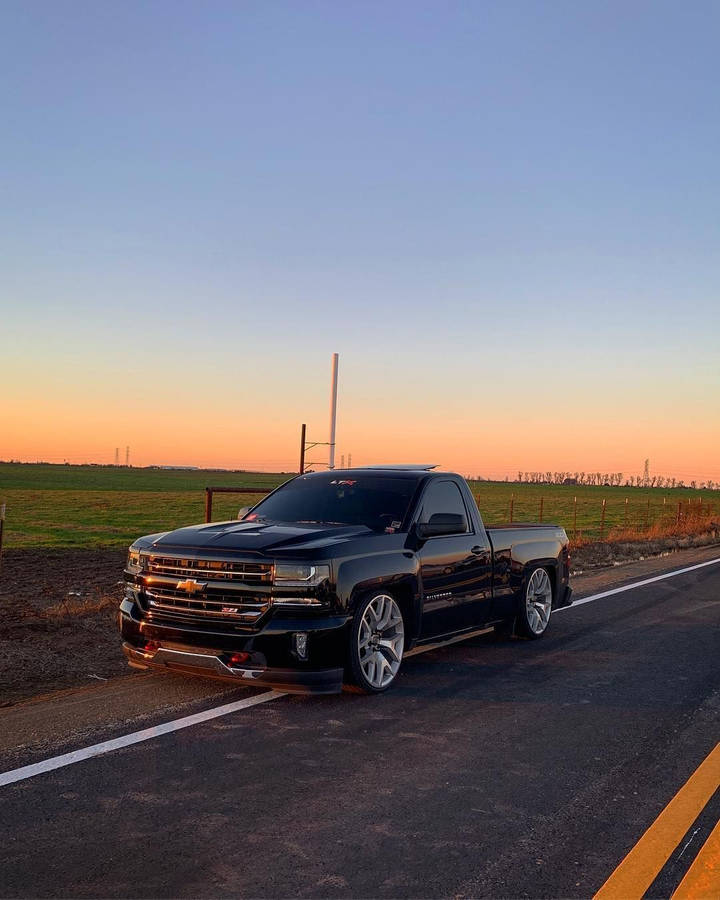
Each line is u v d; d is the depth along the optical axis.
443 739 5.25
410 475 7.71
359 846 3.65
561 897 3.23
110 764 4.64
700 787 4.44
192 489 80.50
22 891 3.21
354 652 6.09
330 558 5.98
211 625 5.94
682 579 15.02
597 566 17.98
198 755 4.83
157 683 6.57
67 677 6.91
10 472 114.12
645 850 3.65
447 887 3.29
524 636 8.91
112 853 3.54
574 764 4.80
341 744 5.11
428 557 7.09
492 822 3.94
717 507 55.97
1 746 4.92
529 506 63.22
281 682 5.78
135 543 6.64
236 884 3.29
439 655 8.02
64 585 13.72
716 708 6.10
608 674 7.21
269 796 4.22
